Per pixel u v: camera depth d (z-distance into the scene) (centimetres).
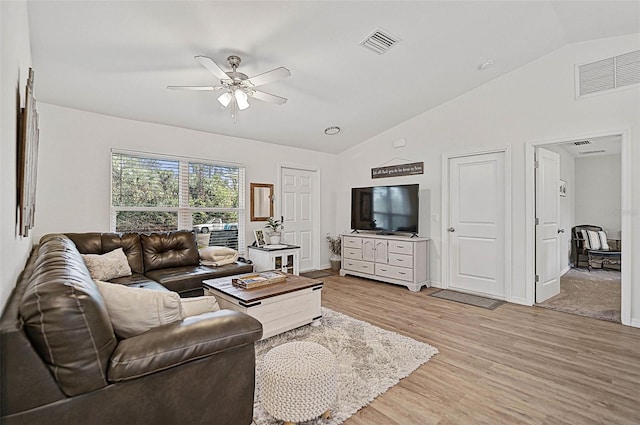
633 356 239
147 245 349
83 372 103
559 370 219
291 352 176
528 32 303
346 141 551
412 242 433
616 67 310
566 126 338
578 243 604
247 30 248
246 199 484
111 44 249
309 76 337
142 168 388
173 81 309
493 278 402
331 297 401
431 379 207
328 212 603
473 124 412
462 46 312
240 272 362
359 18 253
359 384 200
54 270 120
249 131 459
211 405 135
